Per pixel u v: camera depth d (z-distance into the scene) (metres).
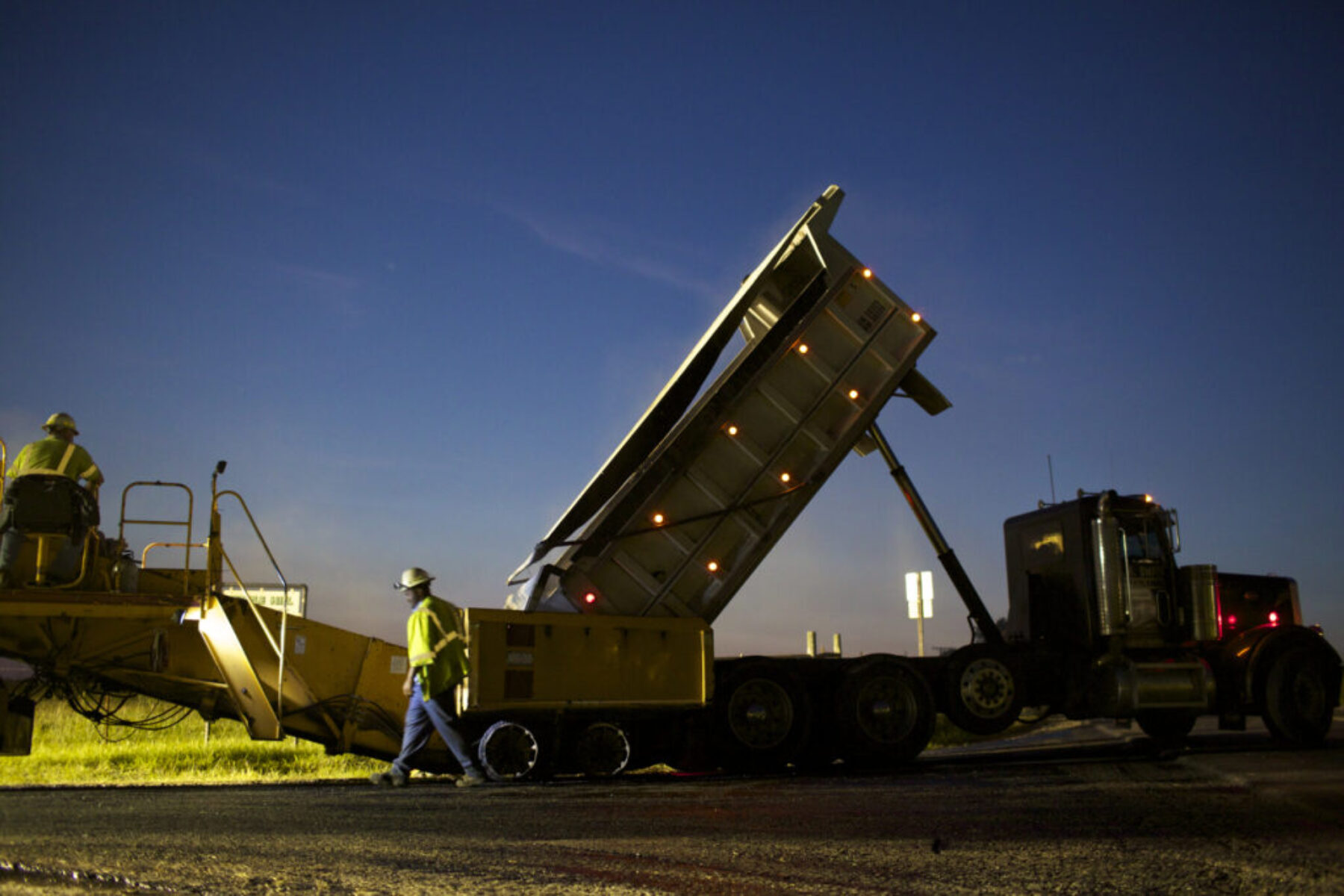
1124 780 9.66
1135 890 4.98
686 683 11.03
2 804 7.66
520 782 9.91
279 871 5.25
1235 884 5.10
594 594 11.27
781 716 11.59
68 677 9.89
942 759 13.34
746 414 11.64
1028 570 14.70
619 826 6.75
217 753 12.67
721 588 11.60
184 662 10.29
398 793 8.70
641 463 11.82
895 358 11.88
